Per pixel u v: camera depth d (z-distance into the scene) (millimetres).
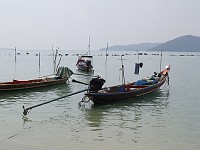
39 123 18844
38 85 33719
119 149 14266
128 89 27484
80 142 15211
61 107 23953
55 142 15141
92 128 17891
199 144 15227
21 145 14578
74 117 20672
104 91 25281
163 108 24219
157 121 19828
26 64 89125
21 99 27484
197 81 45719
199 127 18406
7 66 77500
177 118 20750
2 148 14078
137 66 32469
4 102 25797
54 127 17984
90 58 73375
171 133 17031
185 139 15984
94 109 23375
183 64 102062
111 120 19969
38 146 14477
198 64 102438
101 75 56469
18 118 20016
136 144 15031
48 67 77375
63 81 38625
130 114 21844
